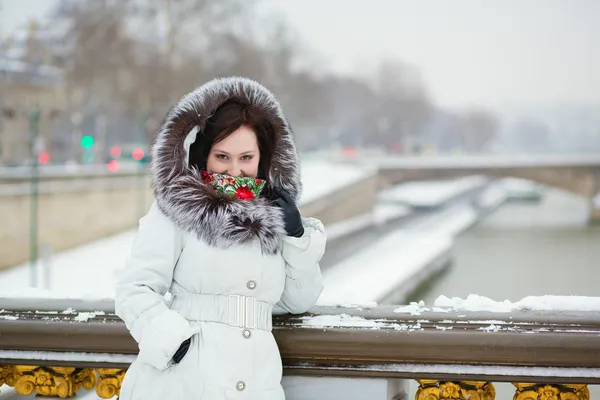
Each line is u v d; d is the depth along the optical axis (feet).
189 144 7.52
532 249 132.67
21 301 8.34
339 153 250.98
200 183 7.26
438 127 409.49
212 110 7.40
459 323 7.61
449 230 150.51
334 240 108.37
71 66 134.51
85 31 135.44
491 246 138.51
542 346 7.38
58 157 142.10
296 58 199.31
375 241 123.13
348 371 7.78
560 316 7.61
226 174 7.72
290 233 7.50
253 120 7.61
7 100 116.37
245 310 7.31
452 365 7.61
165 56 143.43
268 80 178.50
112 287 63.72
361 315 7.87
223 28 155.53
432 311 7.88
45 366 8.14
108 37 136.87
